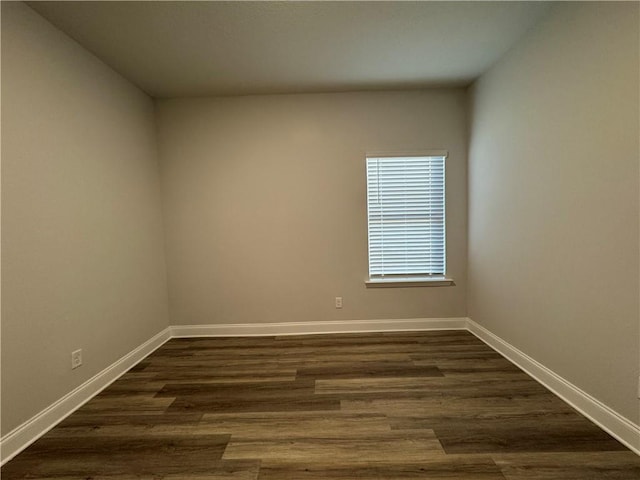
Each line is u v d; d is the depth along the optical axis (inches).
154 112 134.3
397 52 102.7
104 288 99.0
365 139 134.8
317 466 62.0
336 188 136.1
